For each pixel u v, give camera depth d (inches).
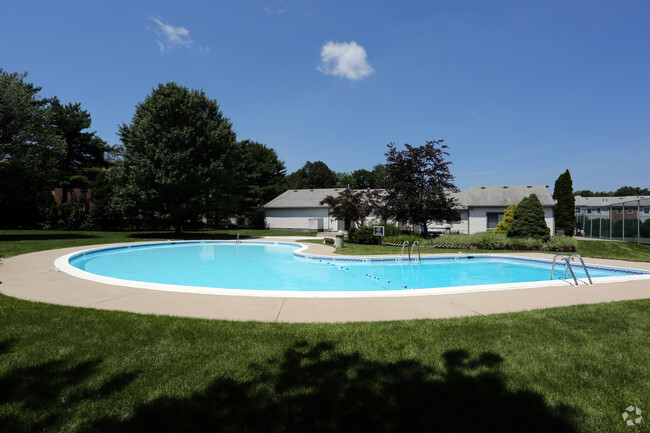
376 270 496.1
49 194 1102.4
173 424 95.7
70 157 1344.7
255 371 126.0
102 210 1118.4
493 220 1146.7
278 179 2079.2
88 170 1353.3
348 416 100.8
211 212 1045.2
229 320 187.6
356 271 487.2
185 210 933.8
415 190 847.7
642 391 115.5
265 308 215.3
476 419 100.2
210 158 986.1
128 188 884.6
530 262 545.0
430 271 490.3
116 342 151.9
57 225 1085.8
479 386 117.3
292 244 789.2
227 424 96.3
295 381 119.4
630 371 129.5
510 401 109.1
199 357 137.0
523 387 117.3
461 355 141.3
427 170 835.4
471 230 1160.8
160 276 444.1
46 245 629.6
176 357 136.5
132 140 943.0
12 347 145.3
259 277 439.8
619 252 697.0
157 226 1246.9
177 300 234.8
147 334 162.7
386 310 213.0
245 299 238.5
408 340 157.6
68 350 142.2
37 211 1064.8
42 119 789.9
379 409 104.3
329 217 1414.9
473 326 178.7
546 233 721.6
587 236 1235.2
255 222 1679.4
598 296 257.3
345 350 145.0
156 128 924.0
